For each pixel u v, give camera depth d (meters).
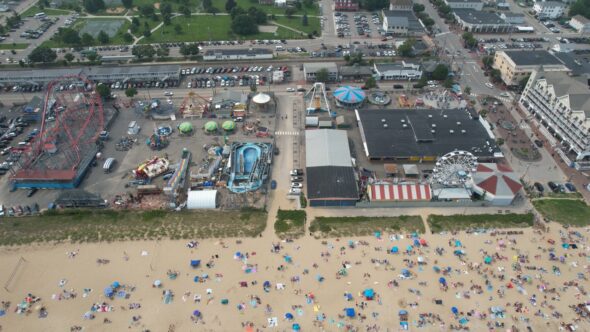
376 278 120.50
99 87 198.25
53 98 198.88
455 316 110.75
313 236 133.12
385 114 186.50
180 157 166.62
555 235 134.38
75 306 112.56
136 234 133.12
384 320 110.00
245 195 148.12
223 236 132.88
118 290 116.62
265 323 108.94
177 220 138.25
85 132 176.75
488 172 148.75
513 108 199.88
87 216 139.50
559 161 167.00
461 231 135.25
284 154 168.75
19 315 110.62
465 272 122.31
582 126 160.12
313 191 144.62
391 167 159.25
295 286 118.06
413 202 144.62
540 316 111.06
